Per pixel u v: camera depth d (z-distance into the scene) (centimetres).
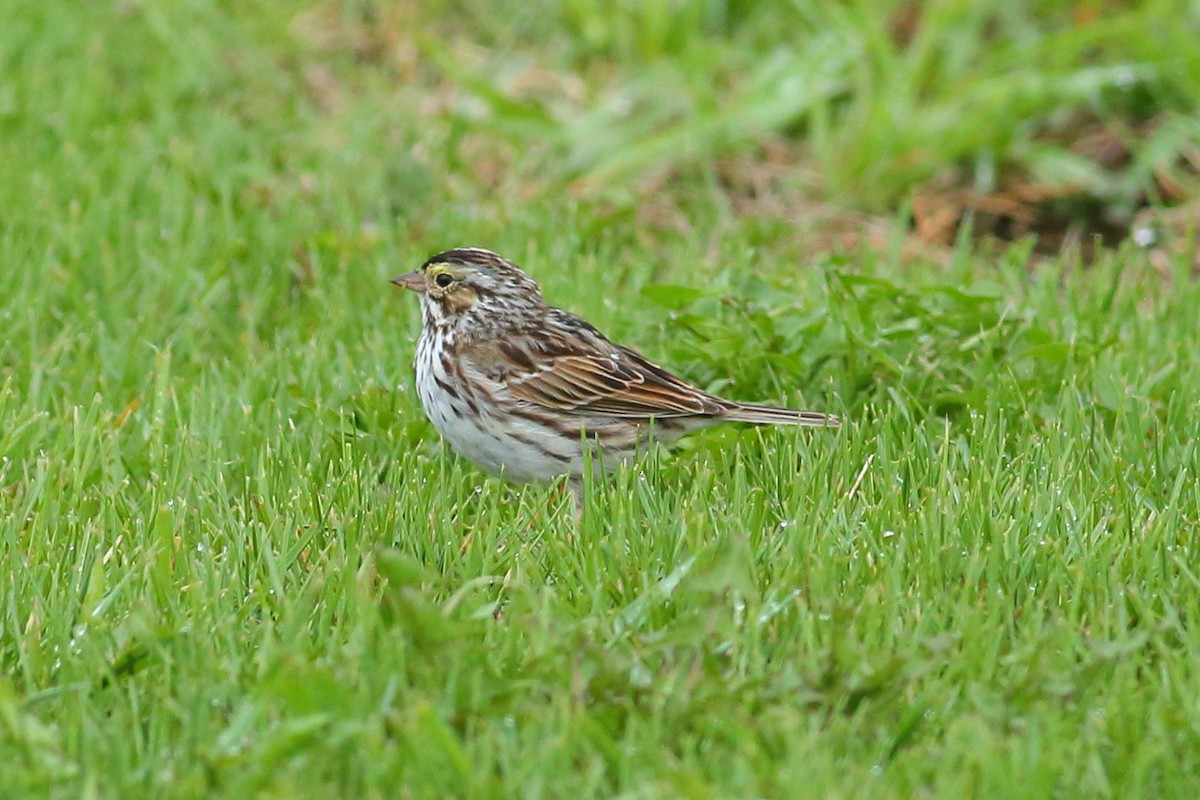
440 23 2211
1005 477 1071
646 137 1919
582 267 1486
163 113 1859
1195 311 1412
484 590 928
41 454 1106
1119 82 1920
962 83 1945
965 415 1193
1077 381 1252
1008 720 800
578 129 1898
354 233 1588
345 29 2202
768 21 2139
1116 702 805
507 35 2161
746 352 1246
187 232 1569
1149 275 1539
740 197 1850
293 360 1318
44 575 945
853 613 870
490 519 1041
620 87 2027
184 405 1218
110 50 2091
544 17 2191
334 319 1391
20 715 772
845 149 1892
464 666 817
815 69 1944
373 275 1516
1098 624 891
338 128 1905
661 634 837
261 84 2047
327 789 741
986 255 1716
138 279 1468
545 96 2033
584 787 747
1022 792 743
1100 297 1452
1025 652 840
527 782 745
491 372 1117
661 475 1109
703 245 1697
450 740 739
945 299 1316
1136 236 1695
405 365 1309
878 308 1302
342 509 1056
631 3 2114
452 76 1914
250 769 739
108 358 1288
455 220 1662
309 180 1742
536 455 1126
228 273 1503
